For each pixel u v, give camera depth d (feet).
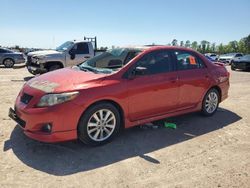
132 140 15.90
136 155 13.99
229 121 20.12
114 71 15.74
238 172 12.57
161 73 17.17
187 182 11.61
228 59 101.91
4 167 12.32
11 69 58.49
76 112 13.66
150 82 16.37
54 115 13.26
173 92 17.71
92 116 14.35
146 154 14.15
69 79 14.88
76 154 13.87
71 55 40.60
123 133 16.94
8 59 63.57
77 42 41.47
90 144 14.60
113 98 14.78
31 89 14.60
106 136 15.14
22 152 13.85
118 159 13.50
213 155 14.26
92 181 11.46
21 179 11.41
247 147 15.42
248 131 18.12
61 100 13.42
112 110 14.98
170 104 17.78
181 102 18.45
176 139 16.30
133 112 15.90
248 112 22.82
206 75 19.86
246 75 56.39
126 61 16.80
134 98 15.67
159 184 11.39
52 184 11.14
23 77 42.19
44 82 14.99
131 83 15.56
